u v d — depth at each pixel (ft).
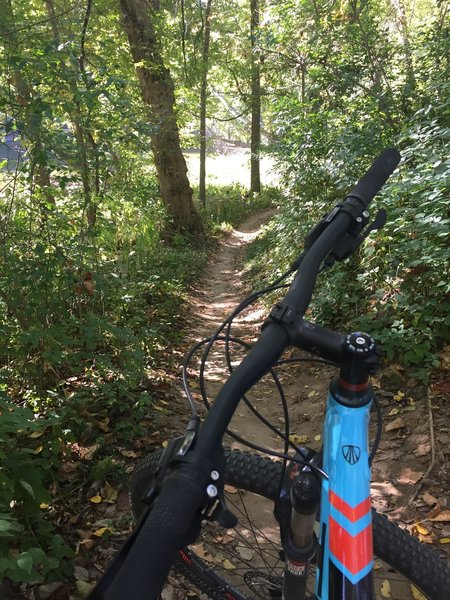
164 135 46.37
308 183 29.04
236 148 144.66
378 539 5.22
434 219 15.11
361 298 19.84
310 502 3.96
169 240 49.57
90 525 9.93
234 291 38.22
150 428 14.08
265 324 4.05
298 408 15.96
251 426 14.94
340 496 3.95
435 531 9.93
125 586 2.89
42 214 15.69
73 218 17.76
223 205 81.30
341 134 25.94
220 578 5.91
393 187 17.01
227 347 4.56
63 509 10.34
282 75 55.01
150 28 40.32
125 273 26.50
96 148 16.85
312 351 4.06
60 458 11.69
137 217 34.47
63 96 15.87
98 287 15.67
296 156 29.63
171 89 44.83
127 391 14.92
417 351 14.85
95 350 17.57
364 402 4.07
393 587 8.00
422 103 24.06
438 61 25.68
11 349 14.26
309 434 14.35
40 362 14.56
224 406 3.54
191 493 3.18
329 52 29.55
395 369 15.06
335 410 4.09
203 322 28.19
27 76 15.08
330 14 30.63
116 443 13.01
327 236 4.48
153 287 29.96
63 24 20.12
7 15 14.80
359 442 4.01
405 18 37.88
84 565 8.94
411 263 15.58
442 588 5.07
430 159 16.65
